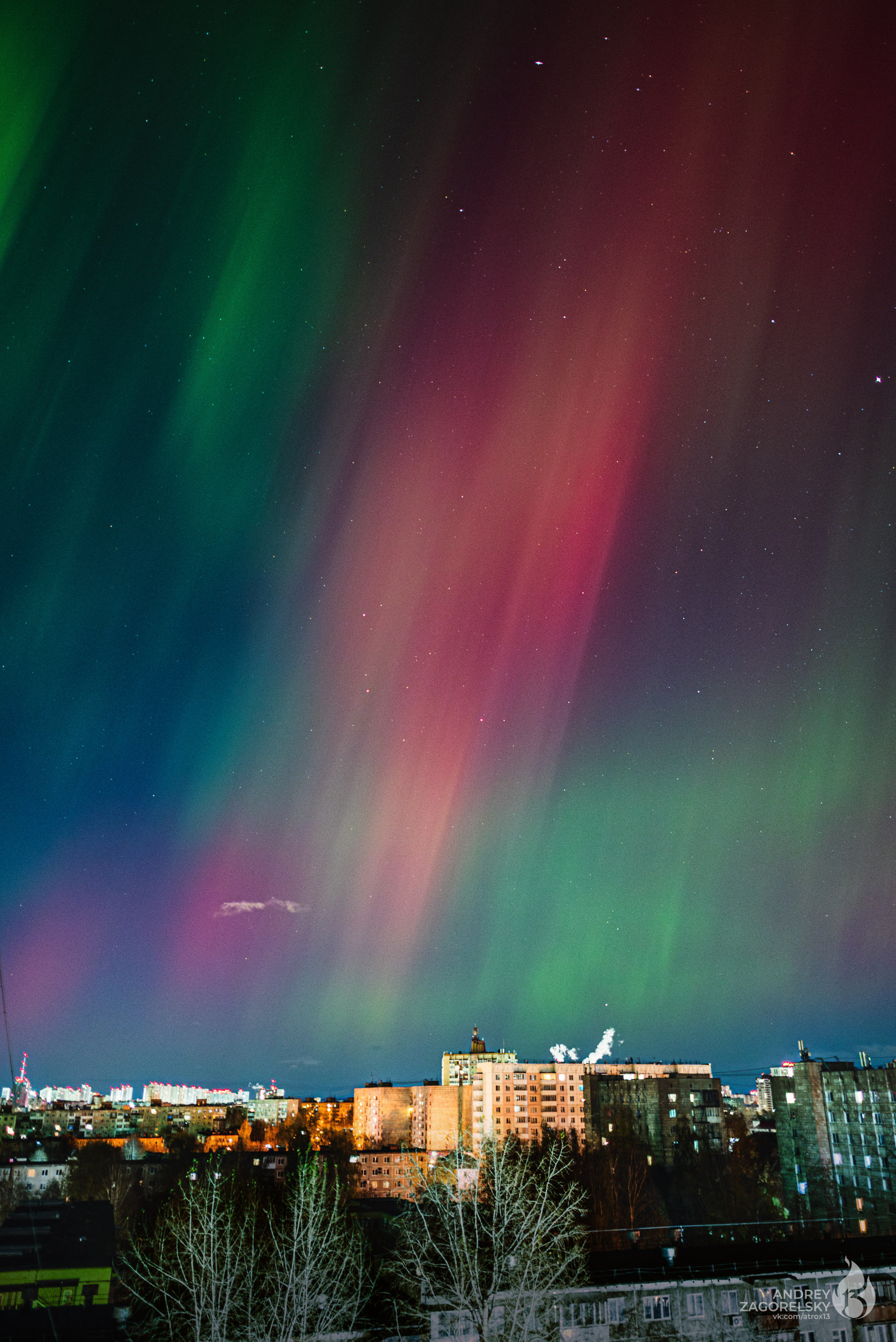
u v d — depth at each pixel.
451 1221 47.69
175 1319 43.62
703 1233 86.69
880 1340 47.41
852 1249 52.53
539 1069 157.50
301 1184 54.81
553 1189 61.75
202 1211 51.12
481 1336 41.16
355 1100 175.25
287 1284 43.69
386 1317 43.78
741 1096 189.25
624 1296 45.19
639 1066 170.12
